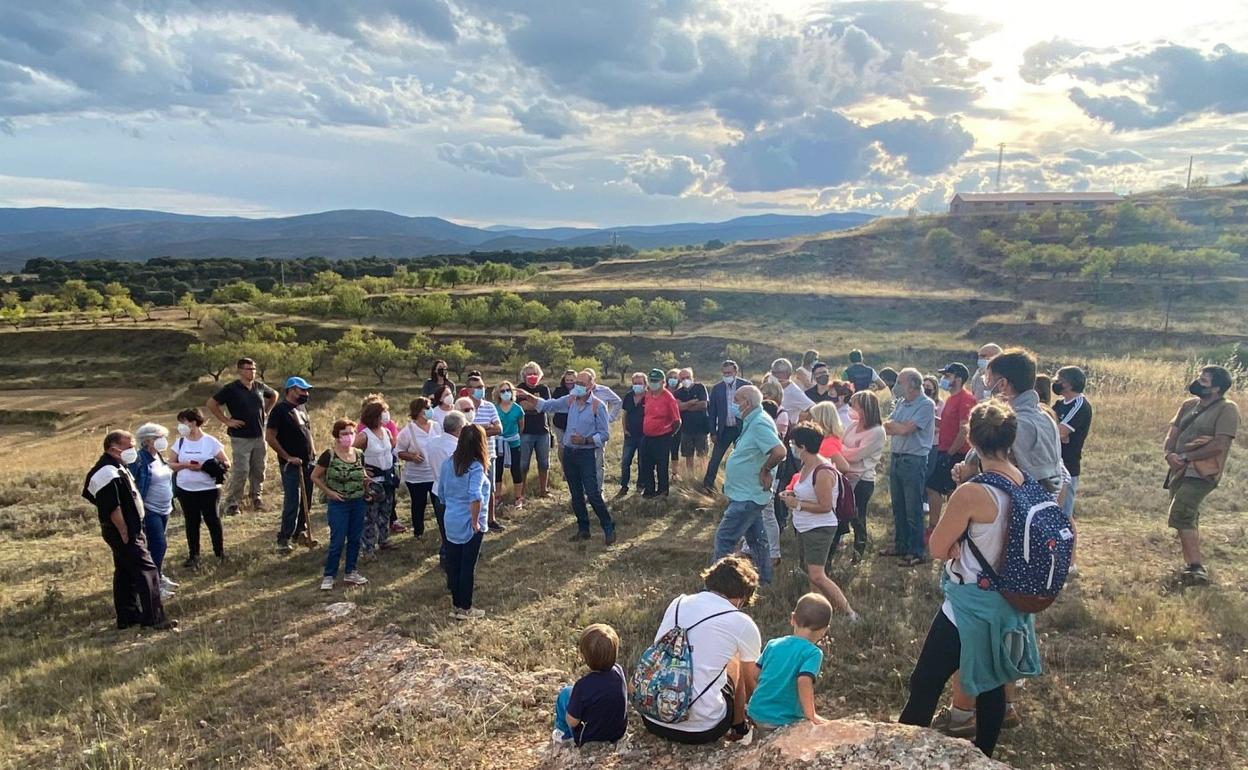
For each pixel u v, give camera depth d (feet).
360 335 220.02
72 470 48.01
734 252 325.01
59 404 184.44
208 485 28.30
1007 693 14.58
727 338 203.41
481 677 18.45
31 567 29.07
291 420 29.73
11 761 16.49
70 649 21.66
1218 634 18.49
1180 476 22.66
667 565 27.02
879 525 31.12
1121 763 13.53
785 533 30.83
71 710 18.54
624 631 21.03
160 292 397.39
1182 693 15.66
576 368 185.78
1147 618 19.42
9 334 242.37
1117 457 38.75
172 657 20.81
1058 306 209.56
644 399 36.91
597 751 14.32
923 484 25.99
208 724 17.67
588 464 29.76
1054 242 282.15
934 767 10.79
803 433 20.75
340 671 19.94
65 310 298.97
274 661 20.63
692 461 40.50
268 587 26.30
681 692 13.42
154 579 23.39
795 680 13.19
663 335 215.92
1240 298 198.49
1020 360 16.15
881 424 25.72
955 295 230.27
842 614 20.77
